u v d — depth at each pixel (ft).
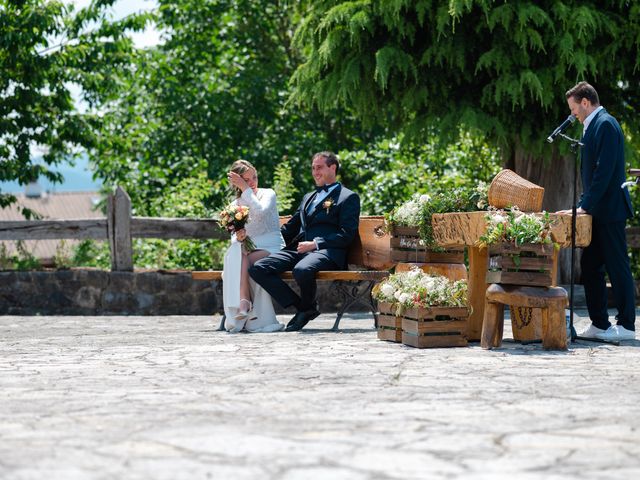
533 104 41.65
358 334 29.37
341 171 64.49
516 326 26.48
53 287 43.96
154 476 10.80
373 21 40.68
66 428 13.60
